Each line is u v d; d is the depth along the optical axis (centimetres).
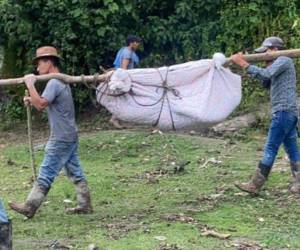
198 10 1669
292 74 908
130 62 1492
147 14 1702
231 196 944
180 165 1116
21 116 1706
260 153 1238
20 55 1722
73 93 1677
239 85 860
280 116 908
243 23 1625
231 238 758
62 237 788
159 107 850
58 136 855
